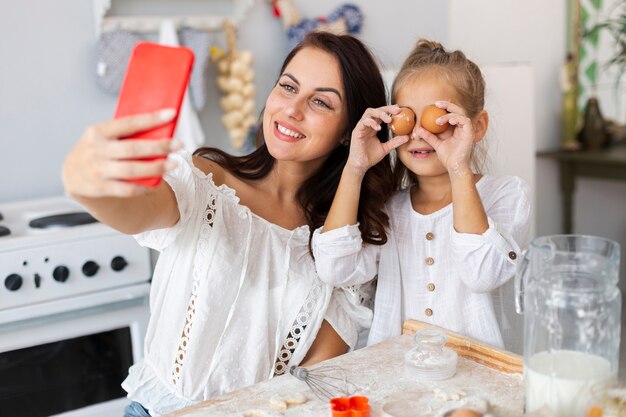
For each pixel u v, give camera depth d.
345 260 1.30
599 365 0.87
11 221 1.96
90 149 0.84
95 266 1.85
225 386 1.29
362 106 1.37
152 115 0.85
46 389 1.85
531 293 0.90
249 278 1.32
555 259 0.88
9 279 1.75
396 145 1.31
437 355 1.07
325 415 0.94
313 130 1.32
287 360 1.33
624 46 3.36
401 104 1.35
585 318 0.87
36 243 1.78
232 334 1.30
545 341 0.89
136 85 0.91
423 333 1.10
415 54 1.42
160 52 0.90
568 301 0.87
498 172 2.43
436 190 1.40
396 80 1.39
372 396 0.99
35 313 1.79
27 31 2.18
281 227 1.37
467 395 0.99
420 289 1.37
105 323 1.90
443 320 1.35
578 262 0.87
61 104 2.26
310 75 1.32
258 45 2.59
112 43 2.27
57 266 1.81
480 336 1.34
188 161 1.30
